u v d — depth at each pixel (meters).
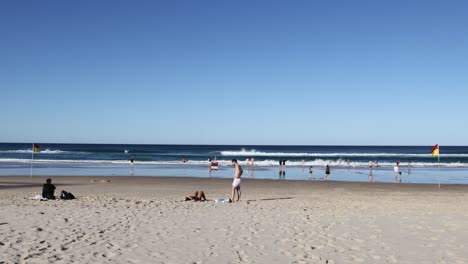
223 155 75.00
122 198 17.22
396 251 7.48
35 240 7.83
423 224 10.15
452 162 57.88
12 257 6.62
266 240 8.28
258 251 7.39
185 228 9.41
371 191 22.89
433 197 19.70
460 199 18.67
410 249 7.62
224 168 43.38
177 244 7.82
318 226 9.85
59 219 10.16
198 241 8.10
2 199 15.71
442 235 8.86
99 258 6.72
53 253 6.95
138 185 25.23
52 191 16.19
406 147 164.50
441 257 7.08
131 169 39.59
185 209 12.68
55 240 7.88
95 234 8.54
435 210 13.46
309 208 13.62
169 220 10.45
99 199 16.19
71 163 50.00
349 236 8.73
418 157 69.56
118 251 7.20
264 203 15.74
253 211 12.37
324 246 7.83
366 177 33.97
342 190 23.31
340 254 7.25
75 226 9.33
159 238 8.30
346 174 36.97
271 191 22.45
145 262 6.55
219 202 15.77
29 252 6.95
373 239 8.45
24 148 111.06
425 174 37.38
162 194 19.84
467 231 9.29
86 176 31.38
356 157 69.88
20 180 27.66
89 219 10.31
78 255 6.86
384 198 18.95
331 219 10.90
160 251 7.27
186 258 6.84
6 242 7.59
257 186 25.45
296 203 15.88
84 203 14.37
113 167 43.84
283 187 24.91
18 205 13.30
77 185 24.77
